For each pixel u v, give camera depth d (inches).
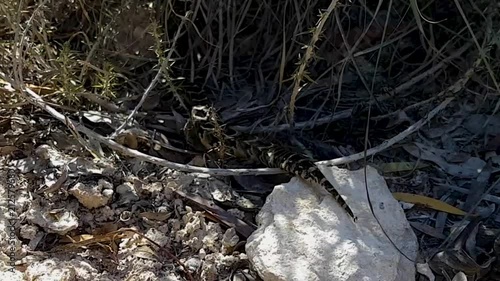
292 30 32.9
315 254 22.5
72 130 27.2
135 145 28.6
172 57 33.1
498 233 24.6
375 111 31.1
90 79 31.4
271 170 26.4
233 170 26.3
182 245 24.5
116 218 25.3
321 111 31.0
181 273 23.3
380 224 23.5
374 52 33.6
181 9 33.1
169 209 25.8
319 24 25.3
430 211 26.2
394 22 33.5
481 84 29.9
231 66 32.2
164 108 31.1
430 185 27.5
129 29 31.9
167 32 31.2
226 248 24.2
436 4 33.7
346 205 23.7
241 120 31.0
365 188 25.1
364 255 22.5
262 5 33.3
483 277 23.5
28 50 29.3
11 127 28.8
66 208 25.3
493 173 27.8
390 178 27.7
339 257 22.4
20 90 28.1
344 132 30.2
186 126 28.8
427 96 31.9
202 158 28.6
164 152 28.8
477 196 26.7
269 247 22.7
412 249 23.7
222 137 27.9
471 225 25.0
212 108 28.6
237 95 32.4
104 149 28.4
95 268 23.2
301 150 28.6
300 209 23.9
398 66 33.7
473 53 31.3
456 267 23.3
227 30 31.9
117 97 31.1
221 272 23.5
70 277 22.3
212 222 25.3
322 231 23.2
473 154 29.0
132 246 24.0
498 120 30.4
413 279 22.9
